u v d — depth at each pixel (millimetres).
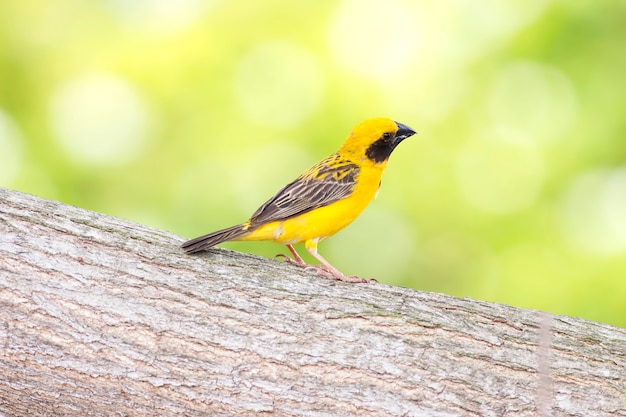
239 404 7879
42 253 8148
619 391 8117
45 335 7863
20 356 7844
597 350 8344
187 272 8344
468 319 8406
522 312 8617
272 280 8469
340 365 7973
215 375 7879
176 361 7887
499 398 8008
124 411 7949
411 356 8070
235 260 8656
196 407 7879
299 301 8281
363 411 7875
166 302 8086
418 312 8367
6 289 7918
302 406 7875
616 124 14766
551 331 8438
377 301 8422
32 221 8375
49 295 7957
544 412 7957
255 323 8078
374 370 7980
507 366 8133
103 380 7863
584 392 8094
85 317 7926
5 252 8070
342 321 8203
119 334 7910
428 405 7926
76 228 8453
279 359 7949
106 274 8156
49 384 7918
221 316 8078
